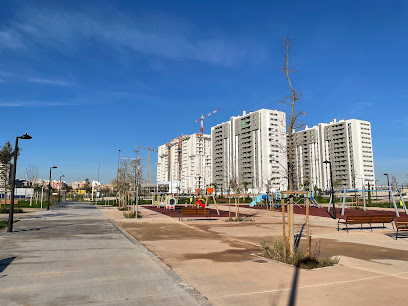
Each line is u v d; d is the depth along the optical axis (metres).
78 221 21.73
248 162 128.75
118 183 45.56
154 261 8.64
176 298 5.54
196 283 6.54
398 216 29.55
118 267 7.91
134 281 6.62
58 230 16.22
